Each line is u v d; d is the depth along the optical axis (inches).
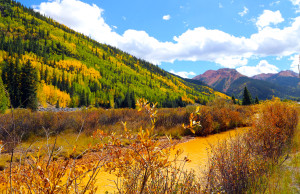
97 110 693.3
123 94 6063.0
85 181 182.5
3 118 407.2
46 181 60.2
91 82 6338.6
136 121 594.6
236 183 150.3
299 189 146.1
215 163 162.6
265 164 177.0
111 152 81.6
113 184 199.9
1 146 59.8
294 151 241.1
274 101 393.7
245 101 2117.4
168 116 635.5
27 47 6373.0
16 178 62.9
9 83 1223.5
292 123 320.5
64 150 244.7
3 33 6343.5
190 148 396.8
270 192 137.8
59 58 7209.6
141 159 77.5
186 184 126.5
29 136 382.6
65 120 498.6
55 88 4160.9
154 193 97.1
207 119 557.3
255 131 235.3
